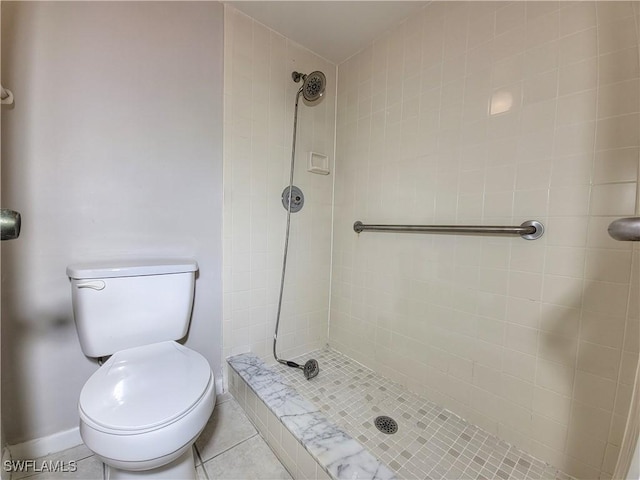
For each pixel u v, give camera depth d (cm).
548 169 103
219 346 151
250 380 134
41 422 108
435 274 137
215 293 147
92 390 85
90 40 111
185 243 137
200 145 138
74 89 108
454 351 131
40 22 101
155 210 128
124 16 117
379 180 162
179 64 131
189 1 132
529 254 108
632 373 89
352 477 86
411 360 148
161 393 86
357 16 146
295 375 161
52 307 108
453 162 129
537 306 107
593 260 95
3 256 100
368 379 159
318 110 180
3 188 98
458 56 127
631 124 88
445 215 133
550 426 105
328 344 198
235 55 146
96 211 115
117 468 83
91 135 112
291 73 166
